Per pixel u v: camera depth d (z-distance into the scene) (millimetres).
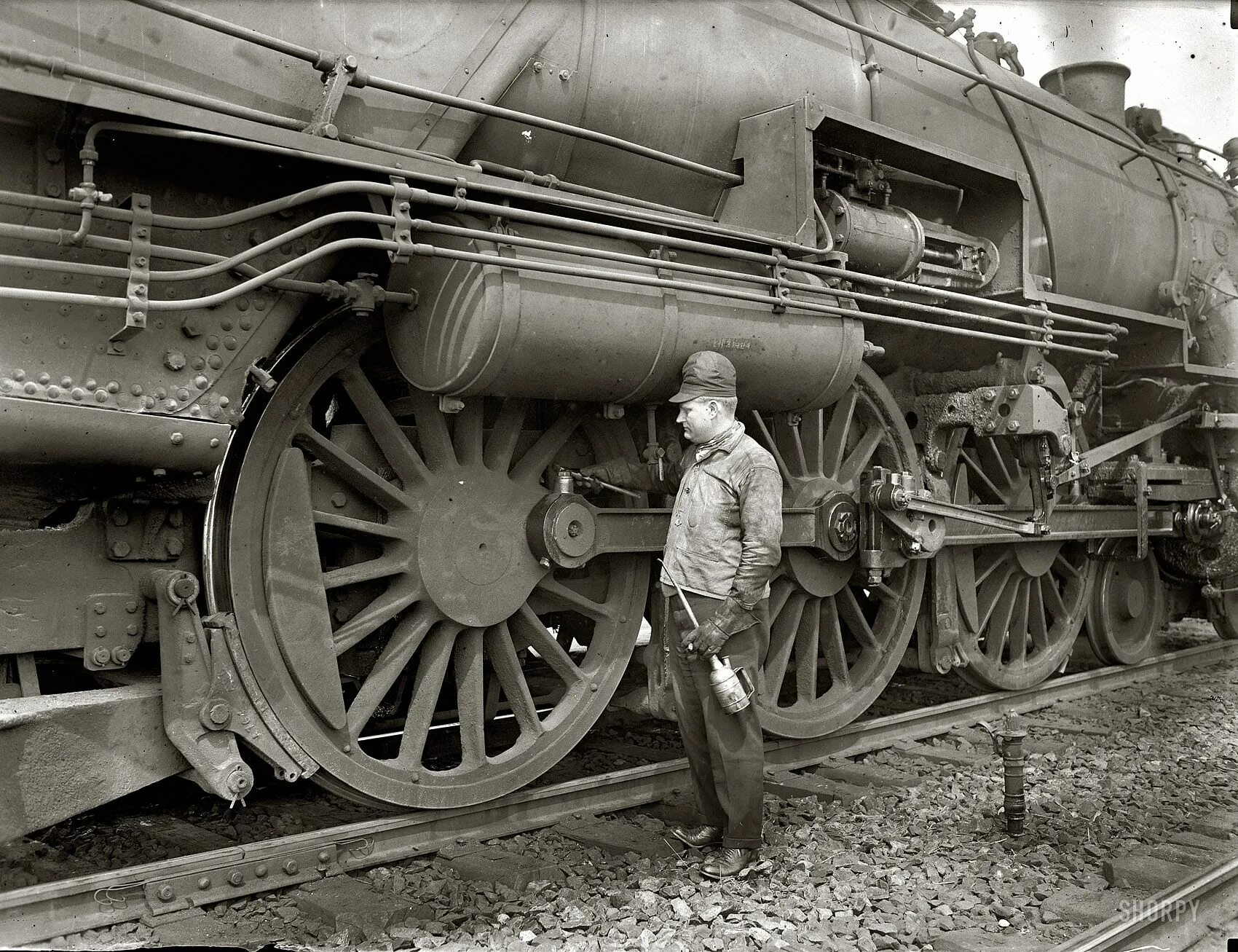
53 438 2781
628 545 4223
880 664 5465
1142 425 7566
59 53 2725
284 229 3289
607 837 3867
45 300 2588
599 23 3990
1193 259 7535
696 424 3625
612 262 3752
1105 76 7602
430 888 3383
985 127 5832
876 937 3158
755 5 4684
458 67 3578
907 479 4977
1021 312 5363
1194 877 3627
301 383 3539
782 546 4742
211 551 3359
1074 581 7004
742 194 4488
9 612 3004
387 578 3857
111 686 3457
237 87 3109
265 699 3379
